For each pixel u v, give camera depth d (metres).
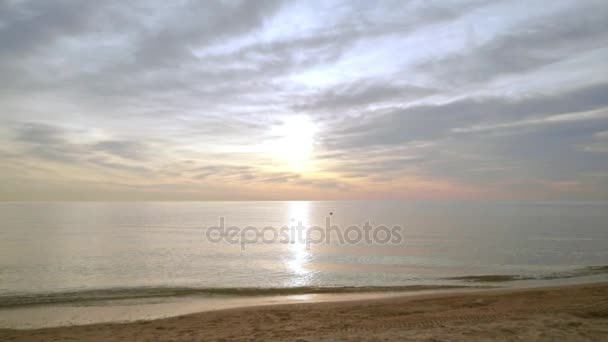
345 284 19.95
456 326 9.24
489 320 10.05
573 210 129.38
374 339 8.01
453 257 29.67
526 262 26.72
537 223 66.62
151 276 22.72
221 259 29.88
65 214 116.88
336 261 28.73
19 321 12.80
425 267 25.47
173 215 112.06
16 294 17.39
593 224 63.00
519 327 8.52
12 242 40.75
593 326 8.49
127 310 14.35
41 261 28.25
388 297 15.92
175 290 18.12
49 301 15.87
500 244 37.19
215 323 11.27
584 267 24.25
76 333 10.52
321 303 14.41
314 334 9.02
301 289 18.42
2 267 25.72
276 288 18.62
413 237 45.53
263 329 10.09
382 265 26.50
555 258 28.42
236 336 9.23
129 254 32.34
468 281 20.08
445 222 72.31
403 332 8.63
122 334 10.18
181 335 9.72
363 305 13.61
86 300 16.08
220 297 16.69
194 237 47.44
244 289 18.33
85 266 26.27
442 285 19.09
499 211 125.50
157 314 13.72
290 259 29.92
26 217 98.19
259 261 28.91
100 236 48.03
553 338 7.58
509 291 15.79
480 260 27.95
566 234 46.34
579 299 12.81
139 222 77.94
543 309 11.31
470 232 50.59
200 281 21.12
